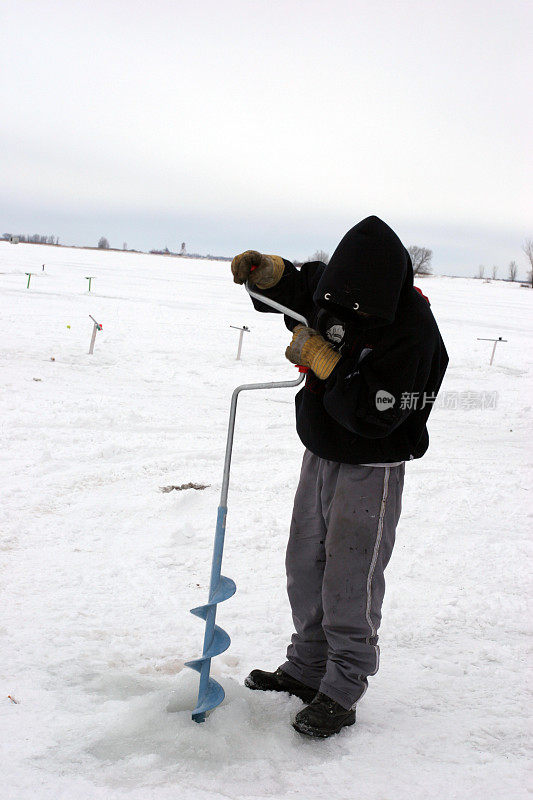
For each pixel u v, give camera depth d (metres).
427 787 2.25
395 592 4.12
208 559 4.48
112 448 6.95
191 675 2.80
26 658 2.94
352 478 2.55
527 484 6.88
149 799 2.04
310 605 2.75
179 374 12.49
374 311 2.30
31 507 5.18
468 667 3.22
